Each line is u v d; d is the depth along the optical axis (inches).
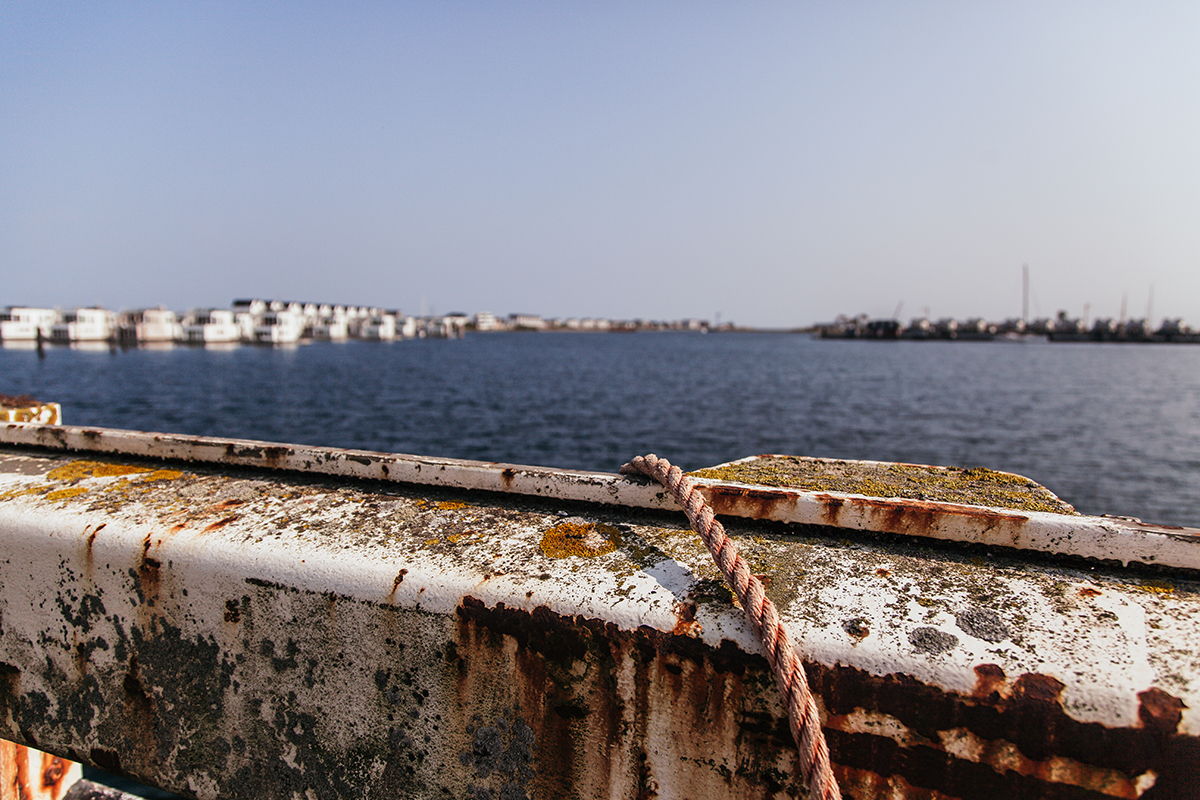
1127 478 645.9
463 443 810.8
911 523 52.0
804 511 54.6
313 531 55.7
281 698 51.8
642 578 47.3
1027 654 38.2
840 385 1601.9
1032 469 682.2
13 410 127.5
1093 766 35.1
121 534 55.9
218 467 73.9
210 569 52.6
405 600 47.4
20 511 60.5
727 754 41.6
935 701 37.4
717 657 41.2
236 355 2861.7
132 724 56.9
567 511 60.2
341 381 1612.9
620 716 43.6
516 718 45.9
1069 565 48.3
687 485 55.3
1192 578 45.6
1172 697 34.8
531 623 44.7
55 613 58.4
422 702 47.9
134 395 1259.2
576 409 1122.0
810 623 42.0
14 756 90.4
